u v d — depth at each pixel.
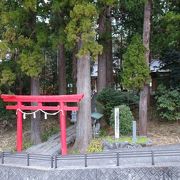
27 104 21.23
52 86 29.02
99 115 19.38
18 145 17.92
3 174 14.66
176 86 21.80
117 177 13.50
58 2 17.39
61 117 16.59
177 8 21.23
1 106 23.00
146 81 18.28
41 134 21.52
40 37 18.00
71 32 16.27
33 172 14.02
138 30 24.44
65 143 16.44
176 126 20.66
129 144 16.91
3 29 19.05
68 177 13.66
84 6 16.12
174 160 14.35
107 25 21.97
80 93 17.88
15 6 18.50
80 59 17.86
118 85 29.81
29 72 17.83
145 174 13.45
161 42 21.34
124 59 18.42
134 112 23.34
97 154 15.08
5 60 18.95
